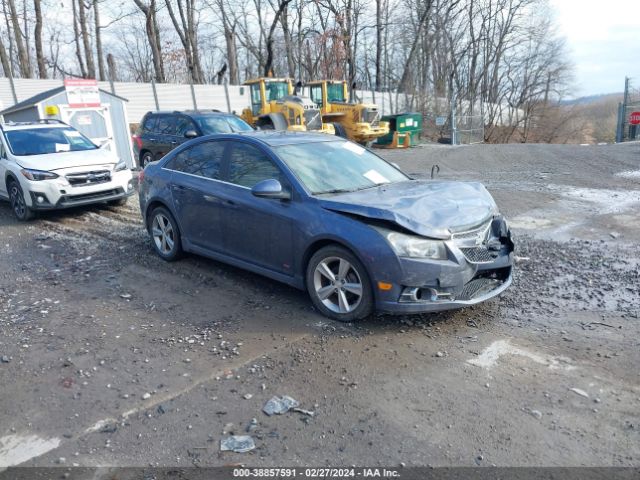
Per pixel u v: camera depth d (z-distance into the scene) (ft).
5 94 78.89
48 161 30.68
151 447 10.16
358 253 14.15
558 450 9.70
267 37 134.62
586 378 12.07
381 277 13.92
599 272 19.19
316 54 139.44
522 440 10.00
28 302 17.81
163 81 130.31
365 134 79.56
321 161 17.58
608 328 14.58
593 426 10.35
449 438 10.13
